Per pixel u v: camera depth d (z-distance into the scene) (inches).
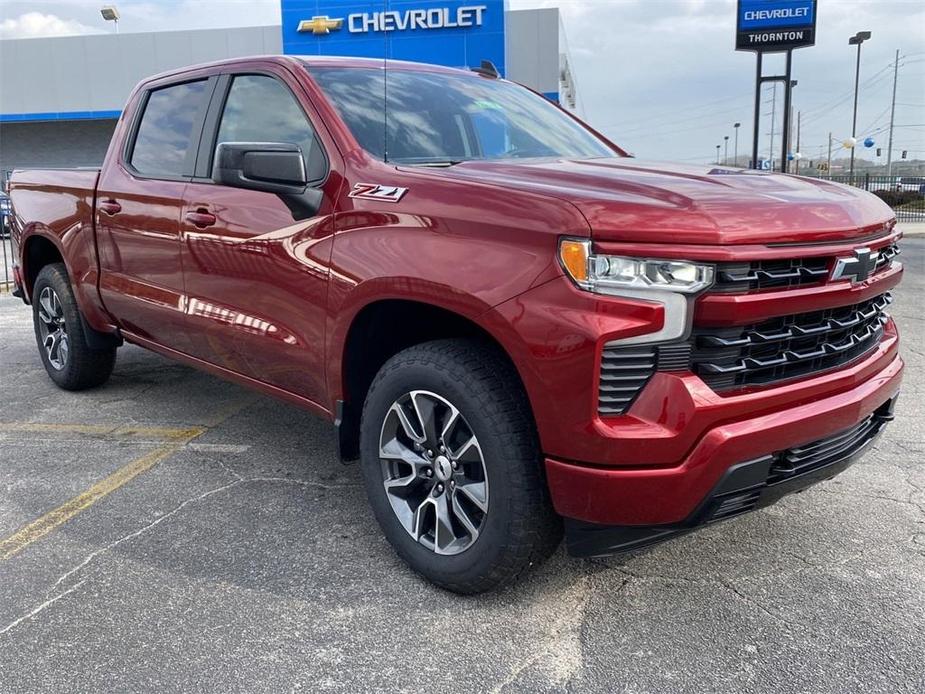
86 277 176.2
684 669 89.6
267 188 117.6
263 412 186.2
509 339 89.9
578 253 85.1
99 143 1169.4
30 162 1179.3
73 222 177.9
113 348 195.6
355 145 116.5
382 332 115.0
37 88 1066.1
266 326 126.9
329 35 714.8
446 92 142.7
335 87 127.3
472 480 101.0
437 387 99.2
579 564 113.3
